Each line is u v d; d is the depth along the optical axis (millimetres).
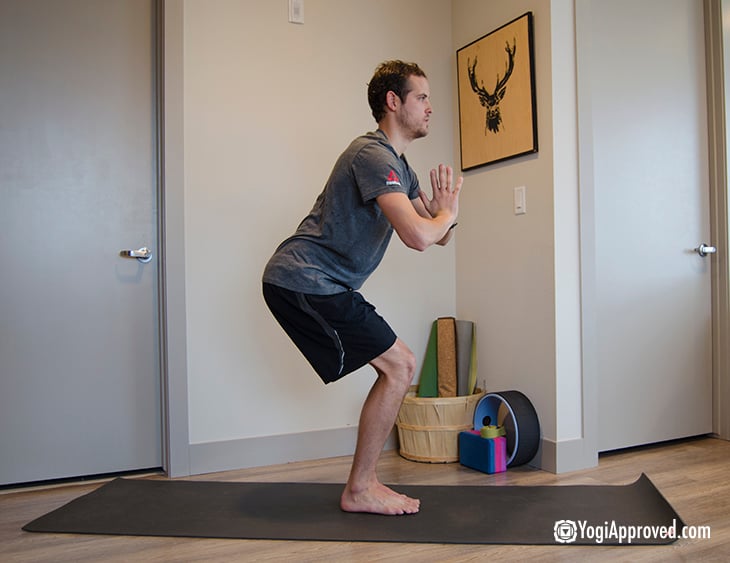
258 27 2604
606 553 1628
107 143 2438
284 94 2654
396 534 1757
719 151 2945
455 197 1899
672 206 2877
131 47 2471
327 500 2066
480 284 2875
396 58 2904
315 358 1923
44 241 2344
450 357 2857
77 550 1687
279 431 2623
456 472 2432
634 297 2758
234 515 1929
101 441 2414
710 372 2975
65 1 2369
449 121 3039
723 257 2936
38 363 2328
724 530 1780
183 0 2449
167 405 2414
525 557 1607
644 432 2771
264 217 2607
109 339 2432
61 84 2369
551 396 2463
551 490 2160
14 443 2291
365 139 1914
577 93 2521
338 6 2771
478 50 2828
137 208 2482
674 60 2895
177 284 2420
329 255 1893
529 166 2582
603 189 2680
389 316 2879
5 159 2295
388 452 2783
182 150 2434
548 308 2484
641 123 2793
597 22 2672
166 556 1642
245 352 2562
